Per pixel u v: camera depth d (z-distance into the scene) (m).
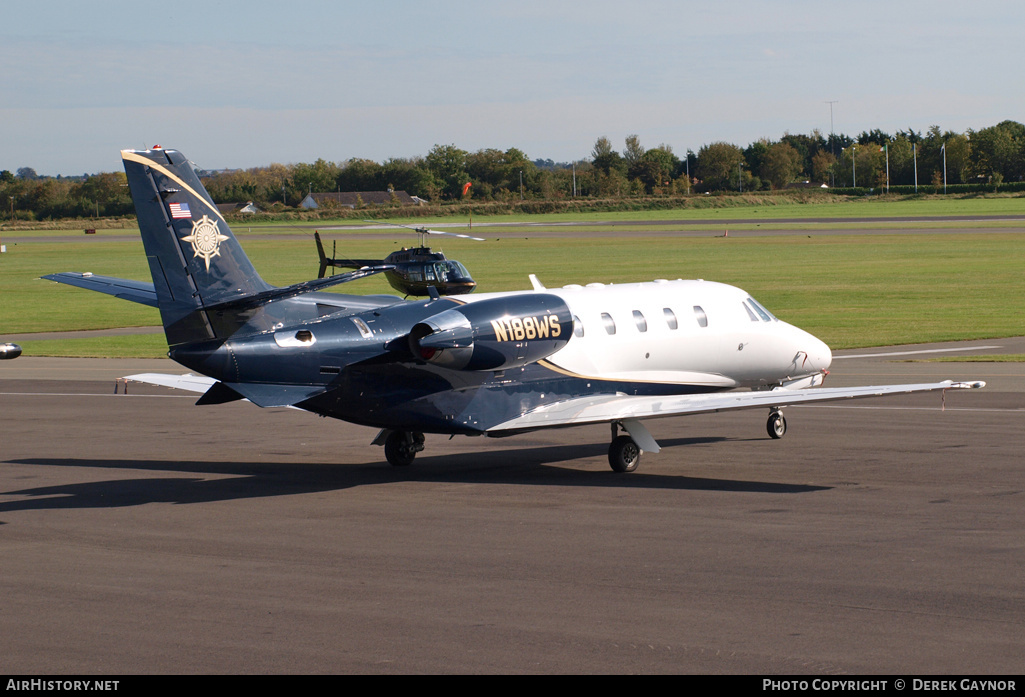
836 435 55.03
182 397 75.38
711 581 29.08
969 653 23.27
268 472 48.78
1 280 196.88
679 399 46.34
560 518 37.69
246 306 42.62
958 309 118.31
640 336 51.34
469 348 43.88
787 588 28.27
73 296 167.88
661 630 25.09
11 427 62.97
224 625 26.02
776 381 57.38
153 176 42.31
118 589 29.41
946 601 26.88
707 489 42.59
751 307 56.41
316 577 30.34
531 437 57.94
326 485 45.38
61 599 28.45
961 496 39.72
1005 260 179.38
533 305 46.41
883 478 43.59
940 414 60.34
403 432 49.50
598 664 23.02
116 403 72.69
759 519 36.69
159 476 48.00
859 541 33.22
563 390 49.06
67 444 57.12
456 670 22.83
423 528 36.53
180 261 42.78
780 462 48.19
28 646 24.69
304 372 44.56
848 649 23.61
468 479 46.34
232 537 35.69
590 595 27.98
